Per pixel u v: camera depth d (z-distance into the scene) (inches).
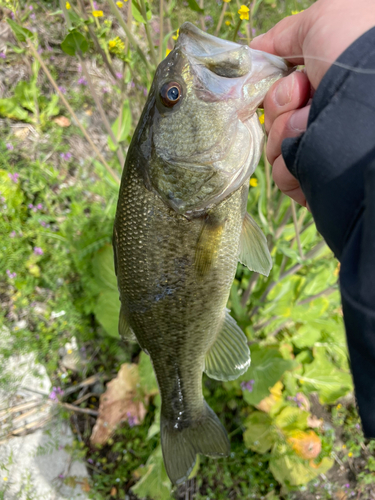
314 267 18.9
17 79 23.6
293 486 17.5
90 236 18.4
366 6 6.8
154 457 16.9
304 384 19.1
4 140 21.1
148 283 10.0
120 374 17.7
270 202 15.5
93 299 18.5
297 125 7.6
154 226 9.5
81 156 22.3
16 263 18.3
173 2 14.2
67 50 12.9
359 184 5.9
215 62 8.2
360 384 5.7
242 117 8.6
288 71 8.3
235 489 17.7
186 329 10.6
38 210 20.0
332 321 19.1
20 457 16.4
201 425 12.4
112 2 11.7
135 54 16.7
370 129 5.9
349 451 19.4
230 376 11.3
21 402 17.3
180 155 8.9
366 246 5.4
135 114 20.1
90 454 17.3
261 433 17.6
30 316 18.3
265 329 19.5
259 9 17.7
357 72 6.1
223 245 9.7
